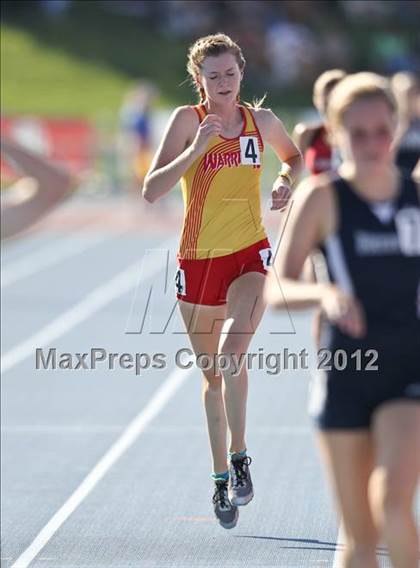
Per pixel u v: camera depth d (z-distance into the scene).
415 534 13.48
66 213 94.00
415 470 13.67
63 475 25.53
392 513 13.41
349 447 14.34
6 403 32.56
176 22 141.12
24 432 29.39
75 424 30.11
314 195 14.28
